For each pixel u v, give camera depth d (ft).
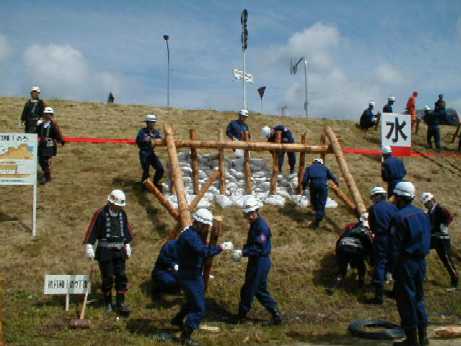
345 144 67.46
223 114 76.48
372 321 26.45
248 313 28.60
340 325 27.12
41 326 24.76
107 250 26.55
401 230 22.12
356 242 31.27
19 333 23.66
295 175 46.96
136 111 74.38
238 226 38.93
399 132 49.01
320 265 34.35
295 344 23.63
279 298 30.50
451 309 30.96
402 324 22.36
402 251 22.16
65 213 39.37
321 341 24.13
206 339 23.62
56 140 45.29
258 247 26.35
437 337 24.61
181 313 24.73
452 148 72.74
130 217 39.27
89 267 32.04
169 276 28.66
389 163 40.24
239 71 74.18
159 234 37.19
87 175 47.39
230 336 24.21
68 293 26.61
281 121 75.20
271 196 43.62
